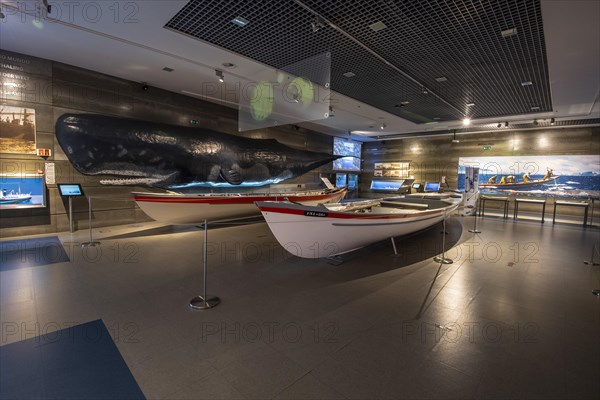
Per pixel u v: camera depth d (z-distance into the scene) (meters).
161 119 6.58
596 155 9.09
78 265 3.68
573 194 9.45
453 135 11.47
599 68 4.77
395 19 3.52
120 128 5.55
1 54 4.66
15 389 1.61
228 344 2.07
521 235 6.04
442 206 5.61
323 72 5.29
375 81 5.65
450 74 5.21
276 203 3.29
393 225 4.22
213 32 3.95
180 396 1.58
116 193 6.12
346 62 4.80
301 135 10.91
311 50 4.44
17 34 4.13
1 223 4.89
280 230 3.46
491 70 5.00
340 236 3.74
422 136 12.30
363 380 1.72
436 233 6.19
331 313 2.56
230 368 1.82
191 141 6.45
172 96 6.74
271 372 1.79
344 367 1.84
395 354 1.98
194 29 3.89
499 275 3.57
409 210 5.36
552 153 9.77
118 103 5.90
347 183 13.70
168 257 4.10
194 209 5.67
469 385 1.68
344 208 4.92
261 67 5.11
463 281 3.36
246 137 8.49
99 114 5.54
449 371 1.80
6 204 4.83
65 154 5.34
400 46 4.20
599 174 9.07
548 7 3.18
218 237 5.42
